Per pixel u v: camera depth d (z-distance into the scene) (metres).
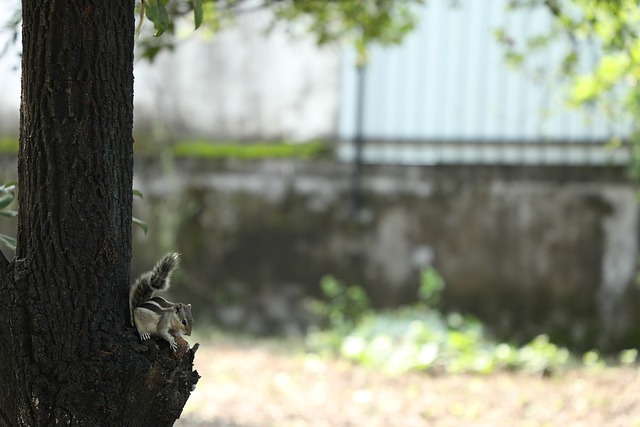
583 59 10.86
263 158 12.73
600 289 11.70
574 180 11.80
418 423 8.32
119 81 3.92
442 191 12.18
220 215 12.82
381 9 7.82
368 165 12.42
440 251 12.19
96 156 3.85
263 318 12.60
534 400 9.07
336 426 8.17
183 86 13.05
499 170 12.02
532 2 8.76
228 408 8.67
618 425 8.09
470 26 11.94
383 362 10.62
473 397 9.27
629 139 11.50
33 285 3.80
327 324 12.27
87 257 3.84
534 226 11.91
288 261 12.60
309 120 12.73
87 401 3.76
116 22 3.90
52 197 3.82
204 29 8.08
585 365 10.76
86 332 3.80
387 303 12.30
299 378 10.04
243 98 12.91
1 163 13.27
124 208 3.98
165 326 3.94
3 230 13.35
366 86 12.40
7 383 3.81
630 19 7.75
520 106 11.91
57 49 3.80
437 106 12.17
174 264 4.21
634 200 11.61
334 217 12.49
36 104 3.83
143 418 3.85
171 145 13.03
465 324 11.68
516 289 11.94
